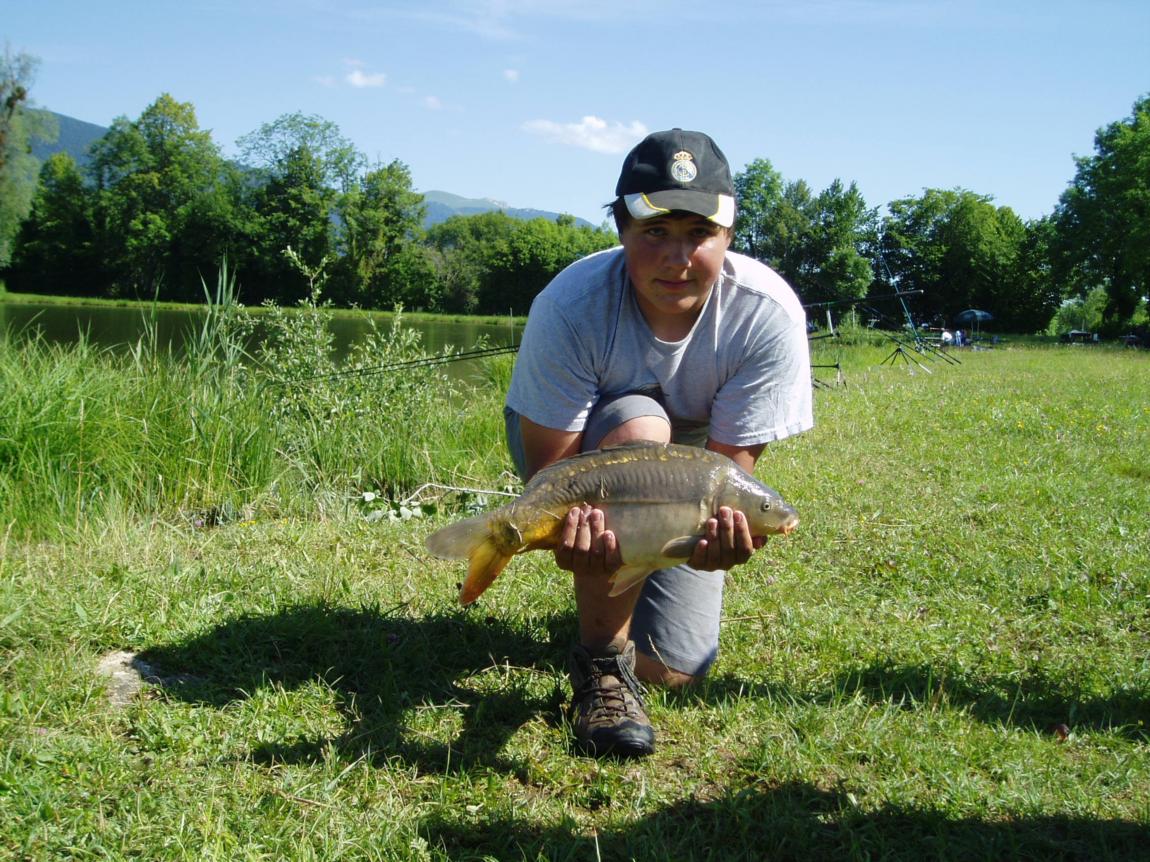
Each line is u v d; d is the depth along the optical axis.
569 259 80.44
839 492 6.75
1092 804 2.86
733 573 4.86
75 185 69.12
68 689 3.23
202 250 69.88
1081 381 17.75
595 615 3.29
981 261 78.12
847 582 4.84
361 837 2.58
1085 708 3.51
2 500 5.39
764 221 62.25
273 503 6.22
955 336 41.47
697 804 2.86
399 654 3.70
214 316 7.61
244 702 3.28
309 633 3.79
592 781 2.99
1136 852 2.65
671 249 3.07
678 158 3.06
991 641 4.11
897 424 10.53
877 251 78.06
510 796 2.87
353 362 8.48
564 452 3.53
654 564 2.98
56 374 6.47
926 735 3.23
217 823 2.56
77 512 5.29
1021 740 3.24
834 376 19.06
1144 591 4.75
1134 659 3.93
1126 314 63.91
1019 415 11.45
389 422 7.71
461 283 79.06
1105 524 5.89
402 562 4.81
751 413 3.50
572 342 3.40
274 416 7.21
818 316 32.25
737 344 3.45
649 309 3.36
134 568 4.36
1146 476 7.85
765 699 3.47
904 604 4.52
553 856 2.58
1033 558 5.20
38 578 4.14
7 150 54.78
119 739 3.03
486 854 2.60
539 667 3.77
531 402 3.49
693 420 3.69
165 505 6.02
